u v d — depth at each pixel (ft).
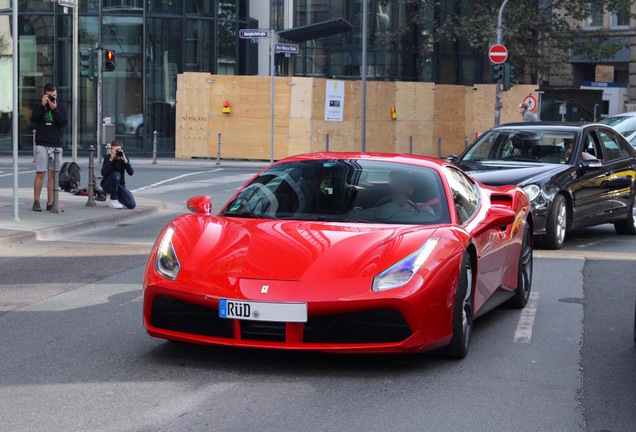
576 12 138.72
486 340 24.38
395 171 24.29
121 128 119.44
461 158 45.29
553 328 26.05
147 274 21.07
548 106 132.05
